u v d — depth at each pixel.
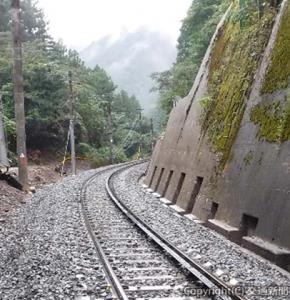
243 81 16.05
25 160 24.33
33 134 47.72
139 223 13.80
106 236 12.32
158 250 10.68
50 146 50.88
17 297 7.31
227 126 16.22
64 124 52.09
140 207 18.41
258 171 12.34
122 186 27.81
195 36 42.50
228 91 17.72
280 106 12.27
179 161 22.56
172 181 22.50
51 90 47.69
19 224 14.41
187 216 16.81
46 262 9.48
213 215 15.09
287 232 10.12
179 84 43.19
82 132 56.47
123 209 17.00
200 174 17.72
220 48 21.70
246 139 13.88
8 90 42.38
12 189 22.17
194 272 8.28
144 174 41.09
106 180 30.23
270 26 15.35
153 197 23.16
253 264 9.59
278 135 11.80
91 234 12.28
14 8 23.50
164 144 28.98
